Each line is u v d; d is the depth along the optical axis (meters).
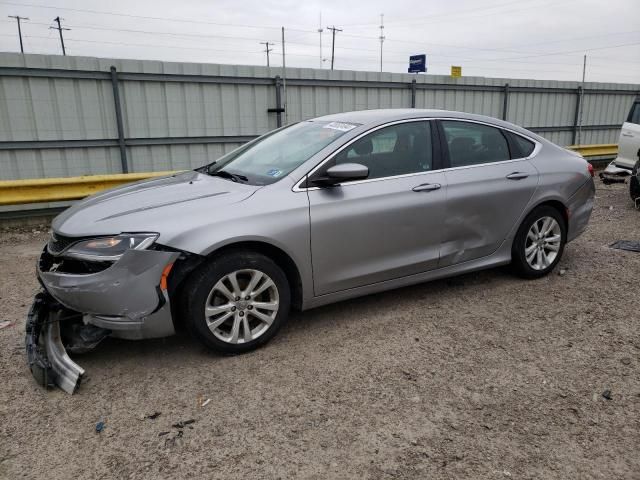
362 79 12.50
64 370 3.30
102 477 2.53
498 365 3.56
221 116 11.07
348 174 3.74
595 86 16.67
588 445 2.76
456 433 2.85
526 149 5.05
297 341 3.92
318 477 2.53
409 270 4.34
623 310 4.46
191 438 2.82
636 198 8.88
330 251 3.90
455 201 4.43
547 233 5.14
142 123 10.35
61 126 9.64
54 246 3.56
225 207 3.55
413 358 3.66
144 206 3.56
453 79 13.87
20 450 2.73
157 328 3.37
